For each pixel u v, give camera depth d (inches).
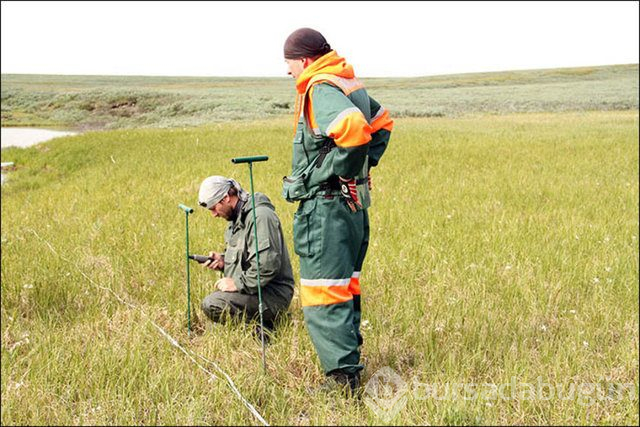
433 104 2091.5
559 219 316.2
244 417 124.4
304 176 130.0
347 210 129.9
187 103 2256.4
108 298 203.9
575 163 539.2
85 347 160.9
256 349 158.4
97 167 639.8
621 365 148.6
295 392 136.6
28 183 613.0
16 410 127.4
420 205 353.7
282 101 2149.4
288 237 272.4
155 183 466.6
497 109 1905.8
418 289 202.8
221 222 307.3
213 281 211.0
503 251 247.0
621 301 195.2
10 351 158.4
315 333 132.5
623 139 743.7
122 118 2224.4
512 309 186.5
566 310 188.1
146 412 127.7
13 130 1823.3
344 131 118.7
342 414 126.0
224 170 518.6
